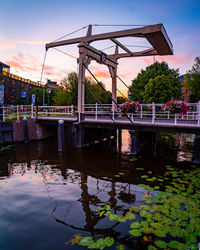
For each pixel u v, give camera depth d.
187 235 2.88
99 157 8.26
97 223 3.41
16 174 6.27
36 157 8.40
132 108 8.21
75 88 26.89
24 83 71.62
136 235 2.88
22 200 4.41
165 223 3.21
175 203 3.93
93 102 25.83
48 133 14.39
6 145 11.23
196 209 3.66
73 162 7.55
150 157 8.19
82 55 9.35
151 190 4.69
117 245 2.79
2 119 11.59
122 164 7.19
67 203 4.23
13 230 3.25
